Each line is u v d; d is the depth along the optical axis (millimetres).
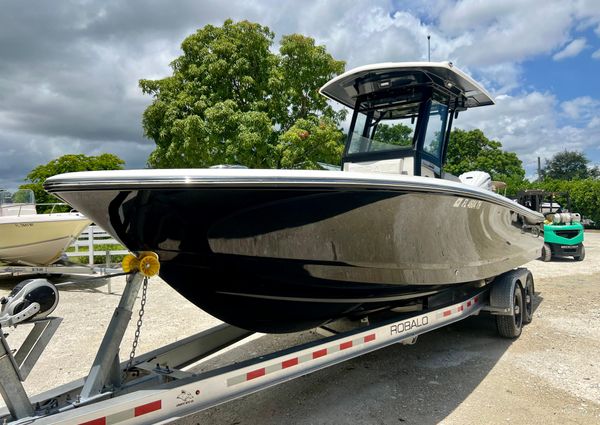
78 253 10148
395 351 4125
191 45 12891
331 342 2793
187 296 3006
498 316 4363
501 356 3945
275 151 12062
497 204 3918
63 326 5031
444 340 4430
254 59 12836
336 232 2660
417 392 3215
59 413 1918
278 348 4145
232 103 12000
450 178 4488
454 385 3330
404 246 2994
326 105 13281
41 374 3650
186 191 2158
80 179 2125
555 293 6707
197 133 11766
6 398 1929
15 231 7738
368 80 4141
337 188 2455
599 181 24891
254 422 2811
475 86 4285
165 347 2975
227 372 2334
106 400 2006
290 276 2756
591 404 2988
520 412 2879
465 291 4402
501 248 4309
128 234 2395
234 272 2678
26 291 1994
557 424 2719
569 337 4480
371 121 4348
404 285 3236
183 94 12477
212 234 2420
